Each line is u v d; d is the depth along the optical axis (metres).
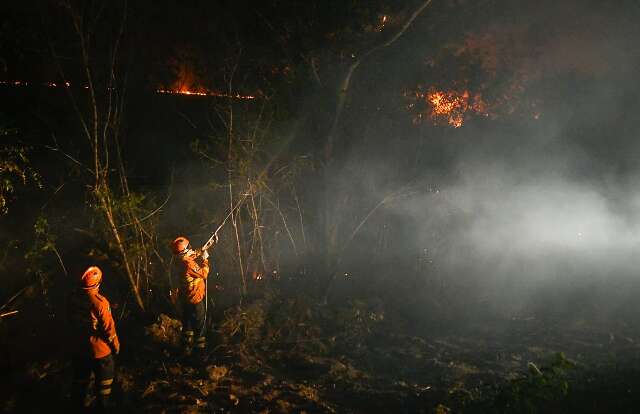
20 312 7.42
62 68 8.32
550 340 8.71
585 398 6.08
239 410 6.07
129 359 6.94
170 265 8.27
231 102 8.91
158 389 6.35
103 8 8.00
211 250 9.27
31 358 6.79
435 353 8.23
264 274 9.51
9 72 8.42
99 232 7.89
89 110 8.16
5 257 7.53
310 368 7.49
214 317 8.29
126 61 8.81
